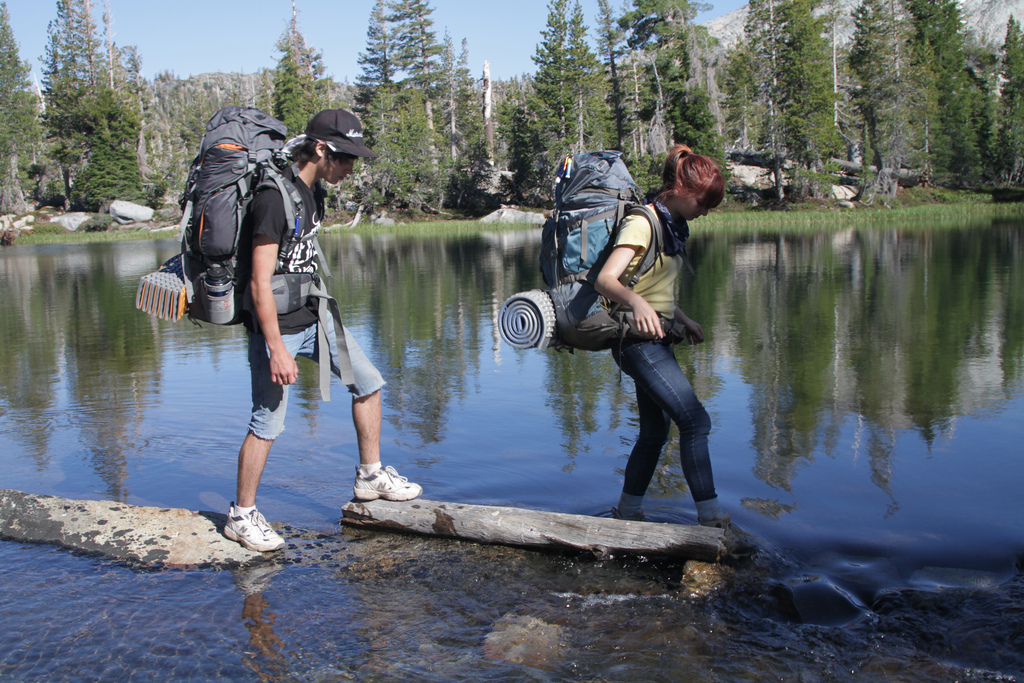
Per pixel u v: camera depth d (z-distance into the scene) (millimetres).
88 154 59125
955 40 64688
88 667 2084
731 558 2650
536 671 2037
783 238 25828
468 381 5531
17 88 60281
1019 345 6277
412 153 57594
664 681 1986
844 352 6238
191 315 2900
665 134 53531
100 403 5066
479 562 2760
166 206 60562
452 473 3586
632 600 2449
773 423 4293
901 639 2166
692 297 10273
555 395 5078
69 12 58438
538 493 3340
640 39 57781
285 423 4484
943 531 2859
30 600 2484
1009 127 59625
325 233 44969
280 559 2797
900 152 49906
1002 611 2258
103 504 3061
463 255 21156
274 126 2836
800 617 2305
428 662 2096
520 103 62031
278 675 2039
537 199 59344
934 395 4797
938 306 8656
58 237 47000
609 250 2812
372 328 8125
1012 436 3936
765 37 51156
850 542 2789
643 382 2932
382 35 70562
